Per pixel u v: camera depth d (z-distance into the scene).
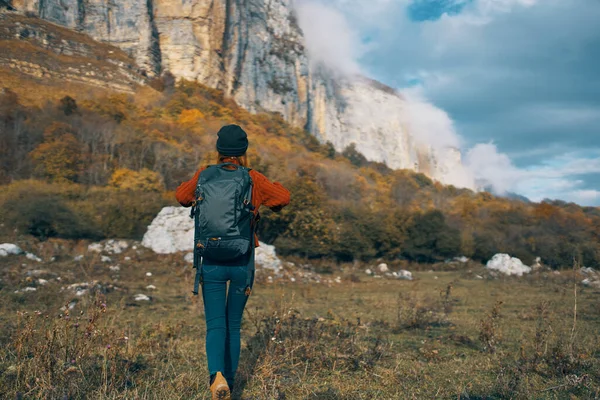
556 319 8.21
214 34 120.81
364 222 46.12
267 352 3.73
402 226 49.19
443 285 24.20
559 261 40.34
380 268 36.88
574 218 62.59
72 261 17.47
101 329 3.90
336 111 172.38
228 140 2.58
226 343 2.58
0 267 13.48
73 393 2.65
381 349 4.54
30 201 27.19
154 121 77.31
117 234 29.09
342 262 41.16
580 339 5.77
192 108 95.50
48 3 106.44
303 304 11.20
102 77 94.31
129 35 113.12
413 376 3.71
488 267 36.19
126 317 7.26
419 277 33.09
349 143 173.38
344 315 8.69
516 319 8.41
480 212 78.44
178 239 22.64
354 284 23.09
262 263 22.06
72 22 109.69
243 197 2.37
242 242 2.34
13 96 63.06
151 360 3.85
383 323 7.39
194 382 3.16
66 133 49.09
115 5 114.38
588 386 3.41
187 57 115.88
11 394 2.62
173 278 17.11
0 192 33.06
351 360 3.96
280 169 59.28
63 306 7.71
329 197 66.31
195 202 2.52
